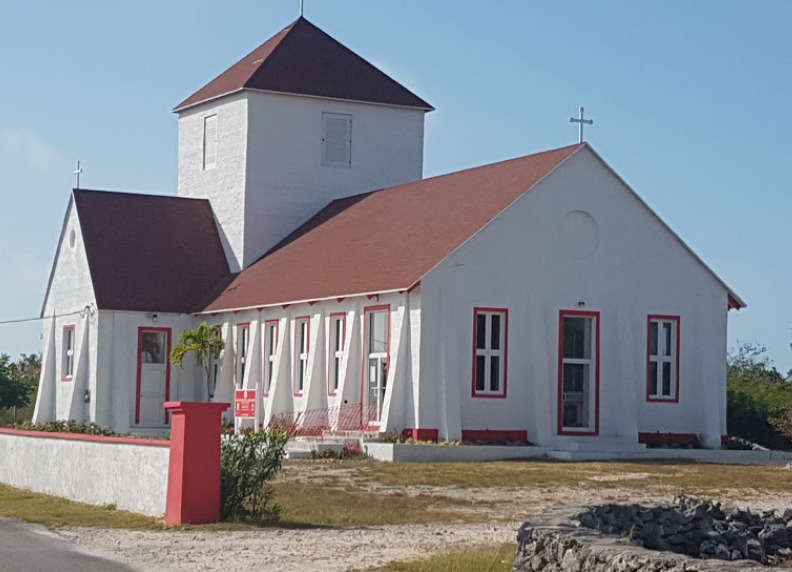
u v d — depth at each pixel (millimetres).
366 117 58375
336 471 34781
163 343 54438
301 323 47500
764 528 20672
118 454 27250
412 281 41156
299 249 52844
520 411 42719
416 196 50219
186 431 23953
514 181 44656
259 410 49219
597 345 44125
